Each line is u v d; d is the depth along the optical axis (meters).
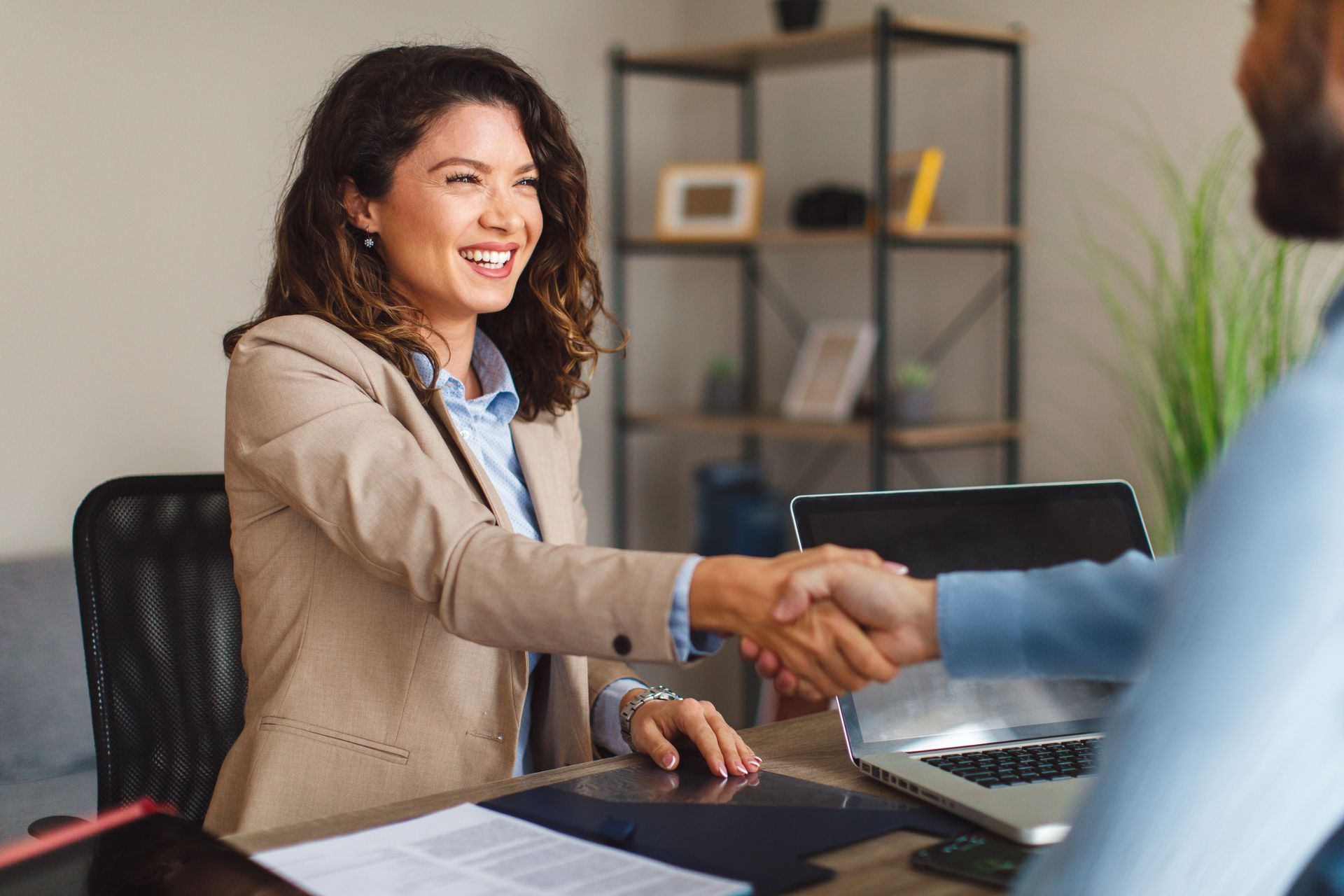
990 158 3.20
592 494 3.59
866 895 0.83
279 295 1.39
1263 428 0.58
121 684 1.52
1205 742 0.56
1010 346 3.12
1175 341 2.58
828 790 1.06
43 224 2.50
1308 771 0.57
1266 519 0.56
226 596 1.61
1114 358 2.95
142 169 2.64
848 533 1.20
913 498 1.24
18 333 2.48
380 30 3.02
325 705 1.27
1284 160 0.64
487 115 1.37
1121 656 0.77
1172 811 0.57
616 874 0.85
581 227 1.51
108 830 0.96
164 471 2.70
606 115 3.54
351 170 1.36
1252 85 0.65
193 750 1.56
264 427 1.21
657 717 1.24
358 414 1.19
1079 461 3.05
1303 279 2.53
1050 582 0.80
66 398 2.55
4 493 2.49
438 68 1.37
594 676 1.45
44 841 0.94
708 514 3.42
